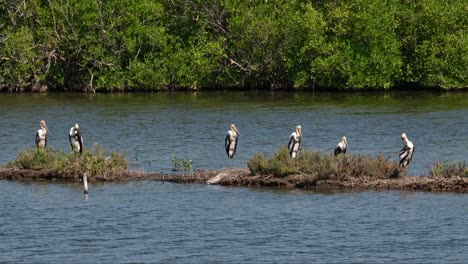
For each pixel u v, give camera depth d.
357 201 118.81
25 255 103.62
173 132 180.75
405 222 111.31
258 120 195.50
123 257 102.50
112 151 149.25
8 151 160.25
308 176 124.94
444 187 121.50
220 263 99.88
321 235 108.00
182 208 118.81
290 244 105.44
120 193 126.12
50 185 131.38
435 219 112.00
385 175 126.06
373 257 101.00
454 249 103.19
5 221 115.69
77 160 135.25
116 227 113.06
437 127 181.12
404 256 101.19
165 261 100.81
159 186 129.12
